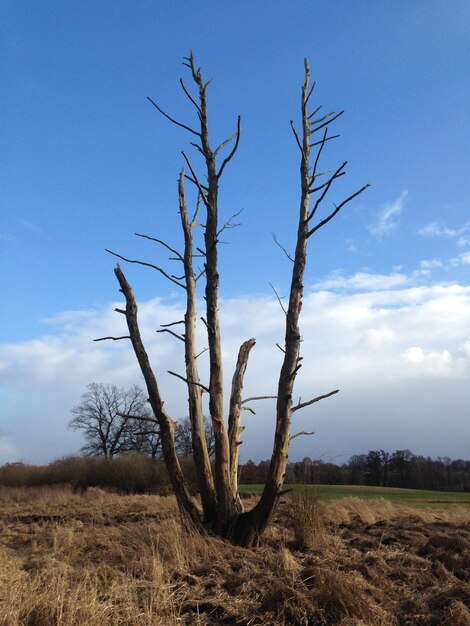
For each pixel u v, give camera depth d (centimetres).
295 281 891
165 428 908
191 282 995
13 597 532
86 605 512
